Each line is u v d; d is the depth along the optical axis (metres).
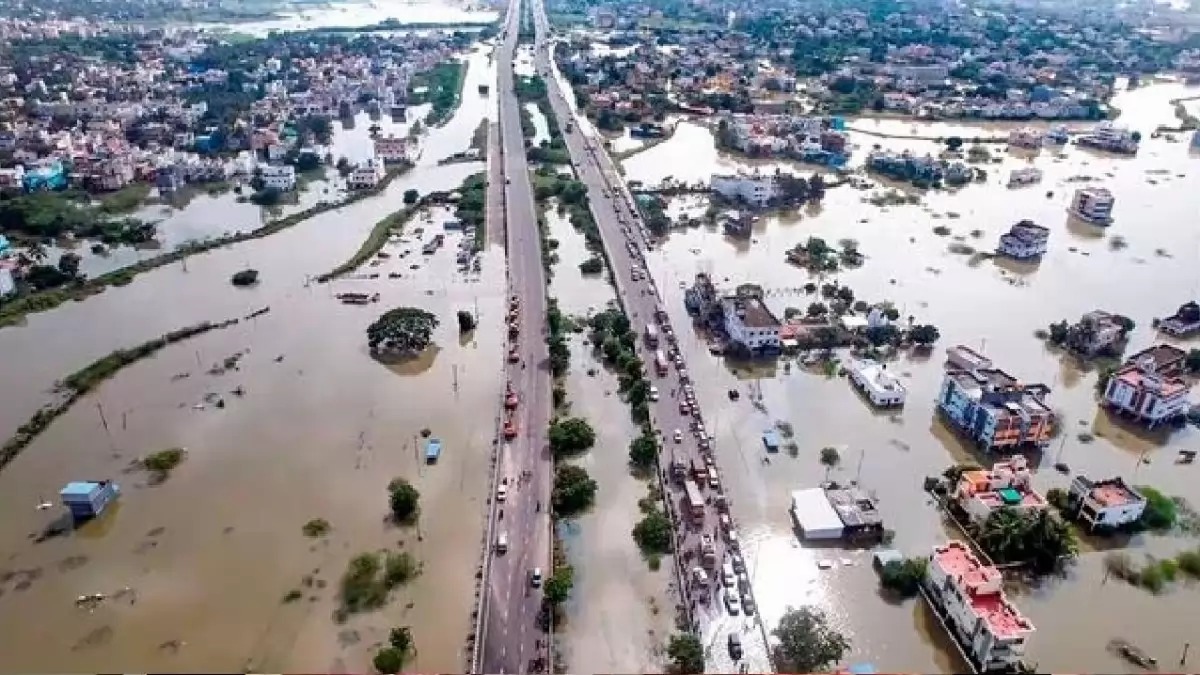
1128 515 144.75
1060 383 193.62
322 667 117.38
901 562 134.25
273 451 164.00
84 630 123.81
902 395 180.62
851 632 125.00
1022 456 161.25
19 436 167.25
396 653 115.00
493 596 129.12
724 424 174.12
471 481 155.88
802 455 165.00
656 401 180.62
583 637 122.88
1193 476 162.50
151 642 121.56
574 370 194.38
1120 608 130.12
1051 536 135.50
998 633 114.50
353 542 140.50
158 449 164.38
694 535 142.25
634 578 134.00
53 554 138.25
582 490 147.88
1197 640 124.69
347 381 189.12
